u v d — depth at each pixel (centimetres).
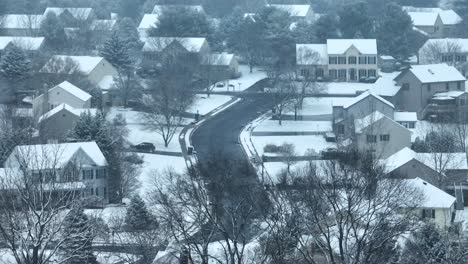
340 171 5375
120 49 13062
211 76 12250
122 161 8038
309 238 4569
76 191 5803
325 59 13100
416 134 9656
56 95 10588
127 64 13038
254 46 13762
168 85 10369
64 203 4975
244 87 12500
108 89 11506
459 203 7112
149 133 9831
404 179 6269
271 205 4756
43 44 14062
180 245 4459
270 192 5053
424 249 4447
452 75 11275
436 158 7644
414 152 7925
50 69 11631
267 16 14162
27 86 11712
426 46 14000
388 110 10088
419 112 11106
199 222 4522
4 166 7144
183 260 4375
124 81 11544
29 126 9131
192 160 8850
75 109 9762
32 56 13025
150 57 13288
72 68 11750
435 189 6272
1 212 4234
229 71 12812
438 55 13838
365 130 8894
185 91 10506
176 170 8131
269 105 11400
